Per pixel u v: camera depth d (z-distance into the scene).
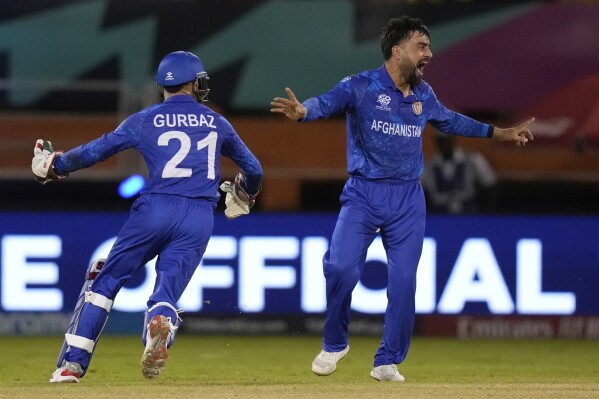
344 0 56.31
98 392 24.12
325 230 48.88
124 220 48.69
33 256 48.28
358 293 49.16
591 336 49.84
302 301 48.88
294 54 56.22
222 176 53.81
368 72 28.70
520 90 56.22
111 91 55.44
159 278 26.45
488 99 56.19
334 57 56.28
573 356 43.44
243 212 29.25
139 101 54.31
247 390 24.83
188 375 34.69
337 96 28.27
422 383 28.00
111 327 48.81
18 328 48.19
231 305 48.69
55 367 36.97
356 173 28.89
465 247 49.22
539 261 49.53
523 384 27.55
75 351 27.31
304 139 55.94
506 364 40.25
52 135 54.75
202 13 56.12
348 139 29.14
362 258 28.86
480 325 49.31
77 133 54.81
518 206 56.91
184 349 43.94
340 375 35.00
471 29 56.31
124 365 37.69
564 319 49.69
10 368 36.50
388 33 28.45
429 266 49.12
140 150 26.92
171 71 27.23
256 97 56.22
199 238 26.83
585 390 25.44
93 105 55.28
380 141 28.45
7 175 54.06
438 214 49.12
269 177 54.78
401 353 29.23
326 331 29.59
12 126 54.62
